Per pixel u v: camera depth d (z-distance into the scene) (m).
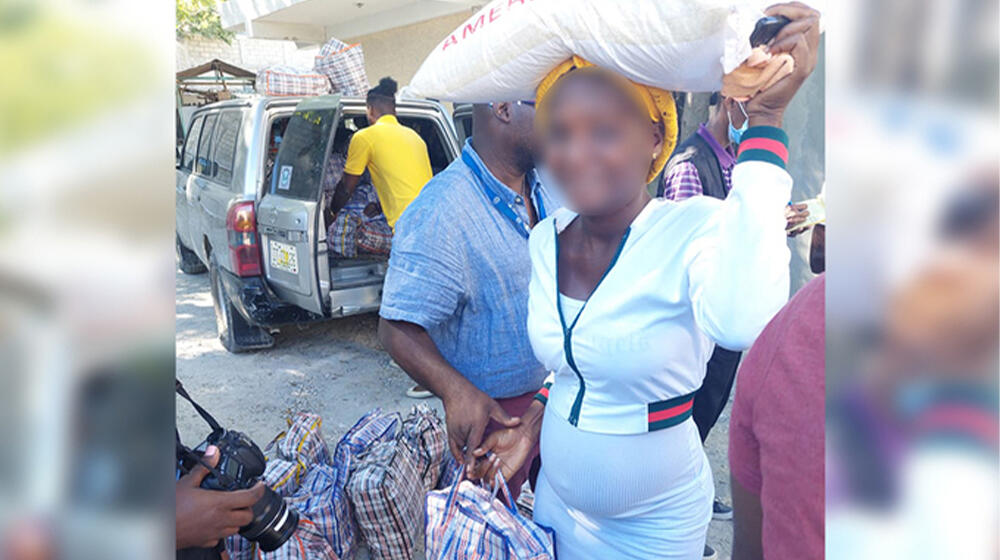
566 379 1.35
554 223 1.34
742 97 0.97
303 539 2.17
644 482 1.30
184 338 5.19
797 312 0.84
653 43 0.98
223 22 11.11
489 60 1.22
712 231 1.09
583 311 1.24
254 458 1.58
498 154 1.74
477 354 1.85
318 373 4.45
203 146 5.48
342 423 3.73
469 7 8.06
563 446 1.35
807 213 2.07
